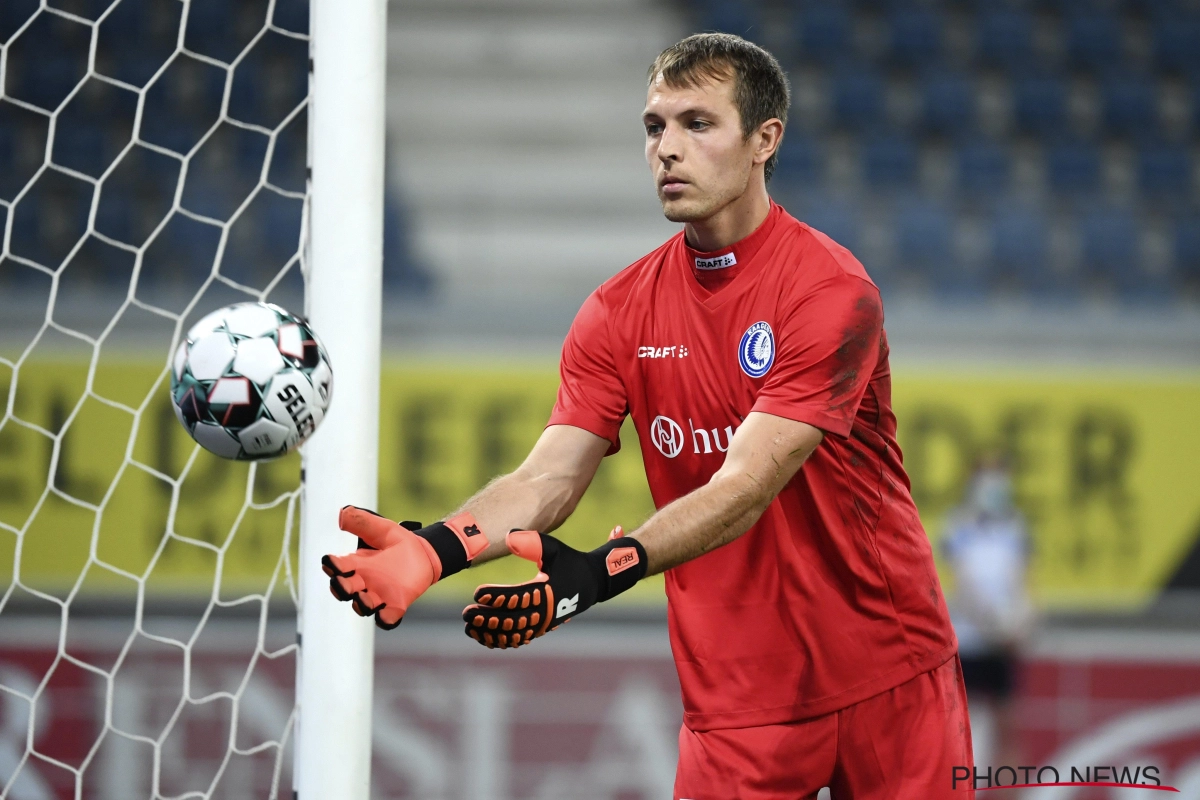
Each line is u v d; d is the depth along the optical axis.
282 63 35.34
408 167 34.78
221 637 22.33
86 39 34.91
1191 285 33.44
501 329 25.08
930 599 8.45
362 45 8.37
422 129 35.78
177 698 21.89
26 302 24.44
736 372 7.84
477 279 32.56
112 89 34.34
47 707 21.62
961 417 25.11
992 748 23.41
